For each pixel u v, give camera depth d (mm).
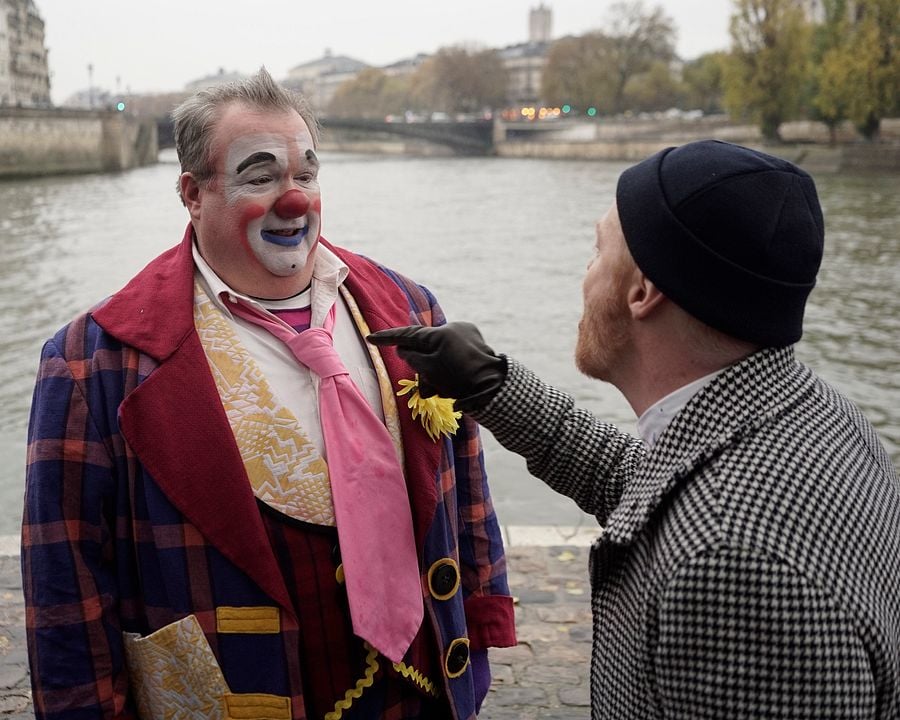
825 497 1254
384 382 2012
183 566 1826
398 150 111125
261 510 1861
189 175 1947
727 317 1344
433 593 2004
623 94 90375
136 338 1876
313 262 2014
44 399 1863
